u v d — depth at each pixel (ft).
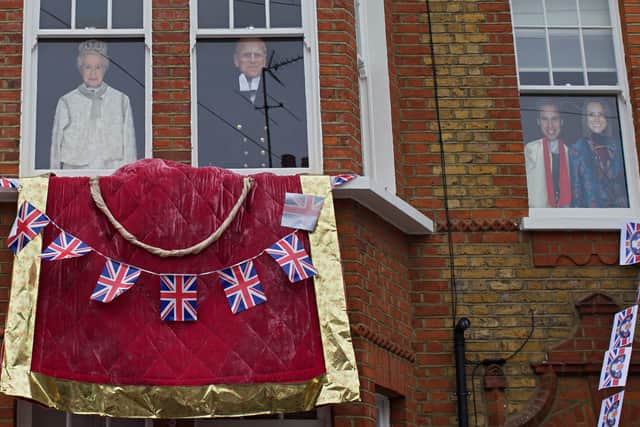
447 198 45.88
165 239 37.70
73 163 41.52
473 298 44.86
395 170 45.24
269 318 37.50
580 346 44.57
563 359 44.37
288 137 42.47
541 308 44.98
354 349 39.91
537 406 43.65
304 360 37.19
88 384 36.06
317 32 43.37
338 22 43.65
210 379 36.50
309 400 36.88
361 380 39.65
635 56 48.42
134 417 36.22
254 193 39.09
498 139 46.78
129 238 37.40
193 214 38.09
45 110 41.93
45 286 36.96
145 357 36.45
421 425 43.50
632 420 43.96
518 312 44.86
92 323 36.58
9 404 38.04
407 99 46.98
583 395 44.27
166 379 36.29
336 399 36.88
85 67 42.55
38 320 36.52
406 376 43.27
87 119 42.01
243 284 37.63
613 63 49.08
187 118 41.98
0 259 39.27
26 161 41.11
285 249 38.22
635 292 45.44
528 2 49.60
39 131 41.70
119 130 42.01
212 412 36.29
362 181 40.52
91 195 38.06
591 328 44.83
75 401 35.83
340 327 37.70
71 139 41.78
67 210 37.96
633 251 44.73
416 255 45.14
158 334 36.76
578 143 47.93
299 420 40.65
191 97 42.27
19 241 37.29
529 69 48.73
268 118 42.63
